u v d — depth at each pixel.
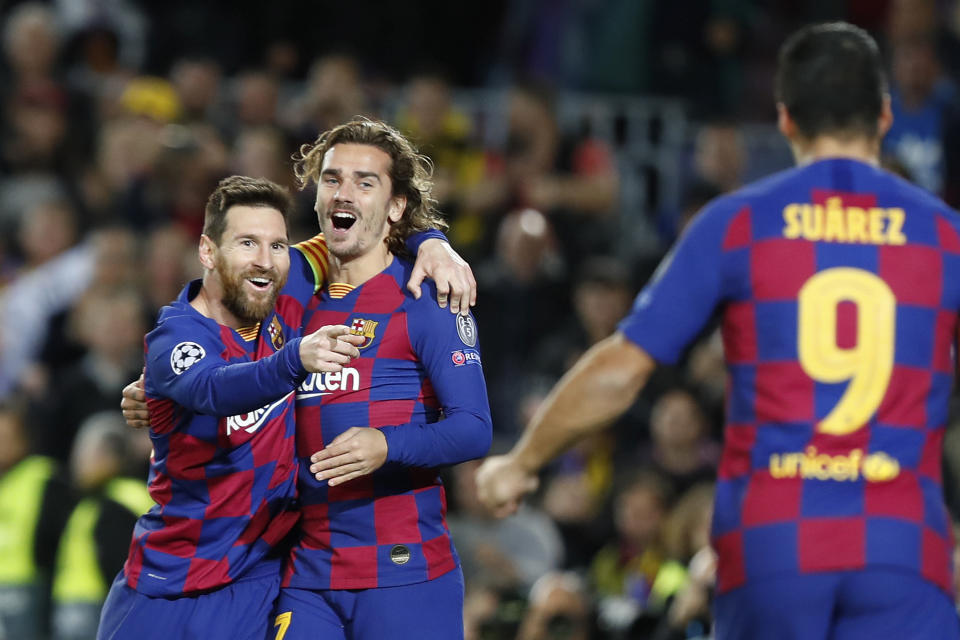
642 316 12.59
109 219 31.92
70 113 33.16
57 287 30.22
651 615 20.25
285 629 12.78
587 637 20.02
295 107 33.91
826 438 11.73
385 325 12.80
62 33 35.50
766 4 36.34
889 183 12.33
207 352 12.14
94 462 24.48
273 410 12.66
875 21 36.88
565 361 29.14
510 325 29.94
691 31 35.50
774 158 35.06
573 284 30.58
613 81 35.59
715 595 12.20
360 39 37.00
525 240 30.16
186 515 12.73
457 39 38.47
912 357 11.88
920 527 11.66
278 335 12.84
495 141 35.41
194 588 12.73
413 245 13.14
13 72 33.19
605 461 28.19
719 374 29.09
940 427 12.04
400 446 11.99
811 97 12.50
